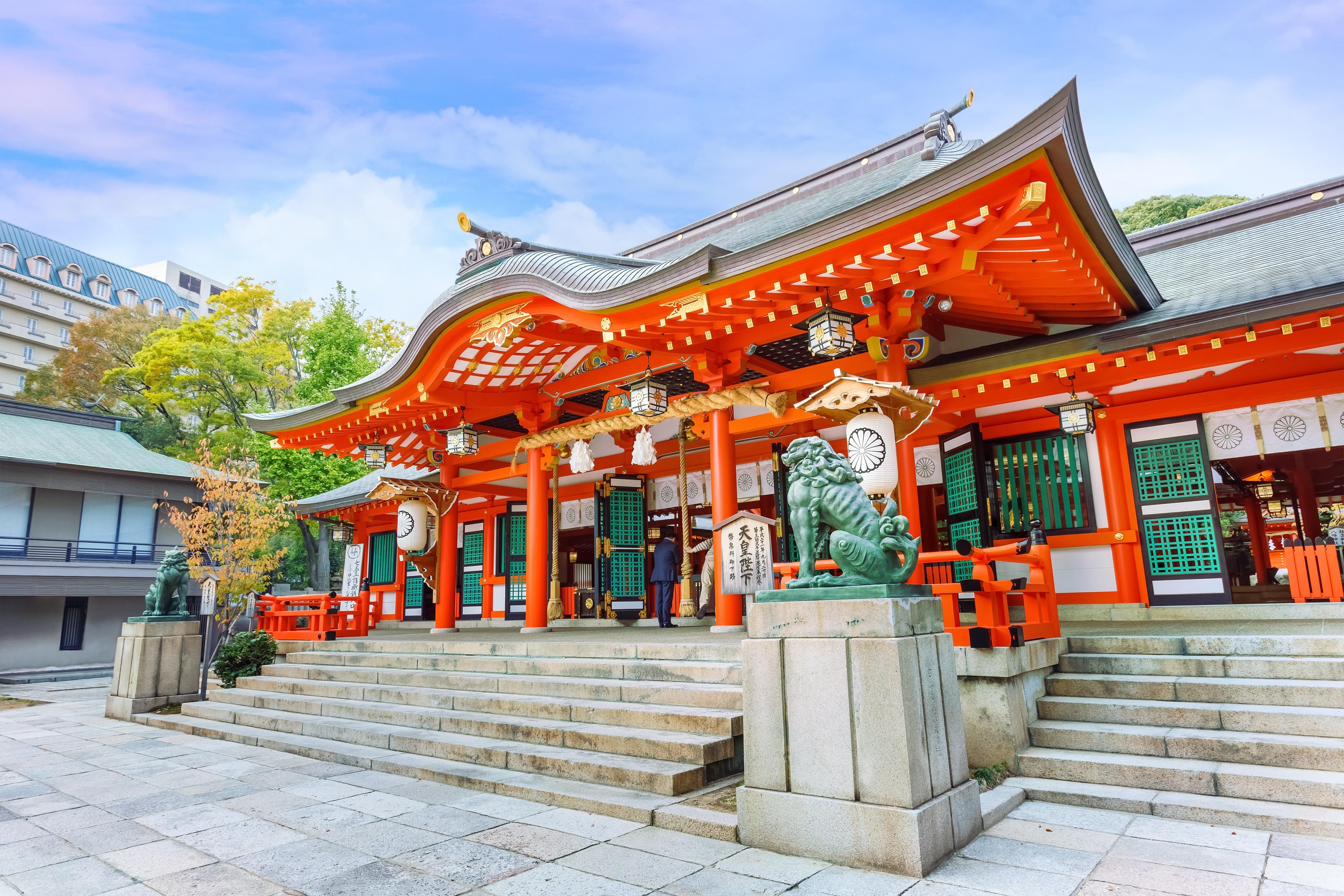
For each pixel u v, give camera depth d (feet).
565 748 20.44
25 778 22.66
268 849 15.12
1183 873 12.19
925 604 14.84
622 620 45.24
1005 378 26.71
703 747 17.85
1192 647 20.34
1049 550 22.12
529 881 12.89
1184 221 39.99
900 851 12.53
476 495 51.78
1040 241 20.88
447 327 35.01
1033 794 16.63
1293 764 15.44
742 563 23.39
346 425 43.65
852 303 25.02
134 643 36.17
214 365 97.86
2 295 168.45
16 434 75.25
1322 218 35.55
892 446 23.58
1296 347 23.91
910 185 19.90
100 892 13.08
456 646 31.94
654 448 42.11
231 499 54.24
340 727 25.80
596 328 29.30
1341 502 65.77
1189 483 29.09
